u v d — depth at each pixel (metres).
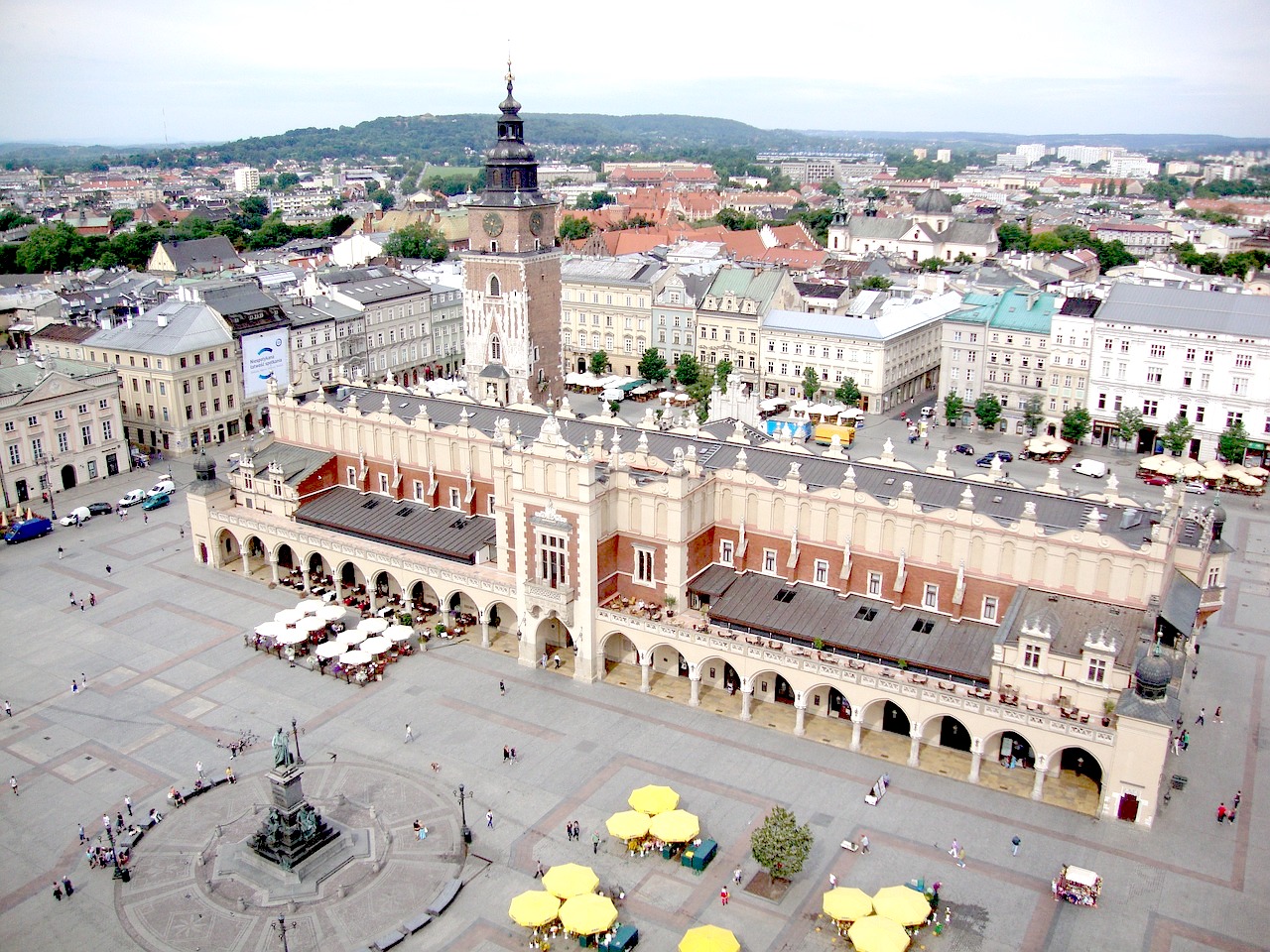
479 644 113.25
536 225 167.62
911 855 78.94
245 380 185.62
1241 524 147.50
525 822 83.31
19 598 124.00
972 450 178.62
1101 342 178.38
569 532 101.25
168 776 90.31
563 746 93.69
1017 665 86.56
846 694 91.62
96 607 121.81
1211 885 75.19
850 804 85.19
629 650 109.12
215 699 102.38
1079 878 73.25
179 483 163.38
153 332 177.00
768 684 101.94
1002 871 77.00
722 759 91.81
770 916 73.00
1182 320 171.00
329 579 128.00
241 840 81.94
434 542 117.94
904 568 97.88
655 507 102.69
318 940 71.19
